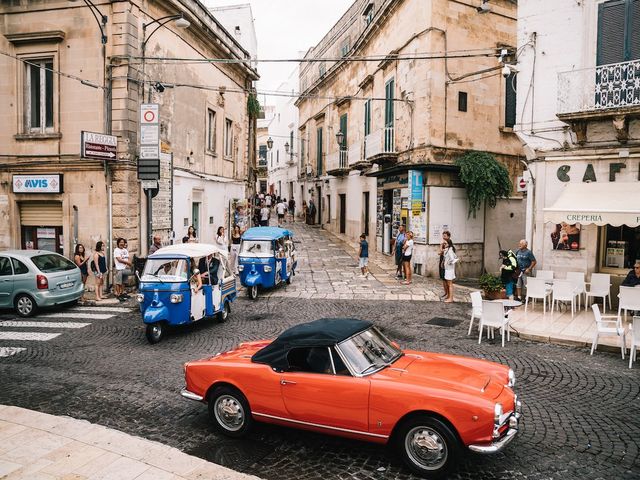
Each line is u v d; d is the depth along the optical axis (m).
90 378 8.06
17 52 15.75
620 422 6.27
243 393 5.84
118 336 10.70
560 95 12.70
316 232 30.94
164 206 16.80
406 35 19.09
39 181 15.52
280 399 5.61
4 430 6.03
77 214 15.48
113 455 5.38
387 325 11.40
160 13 16.55
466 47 18.22
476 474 5.02
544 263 13.50
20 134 15.84
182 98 18.11
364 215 25.38
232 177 23.91
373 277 17.75
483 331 10.89
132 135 15.30
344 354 5.47
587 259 12.86
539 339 10.20
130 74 15.06
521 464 5.22
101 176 15.23
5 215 16.14
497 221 19.38
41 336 10.68
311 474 5.10
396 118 20.25
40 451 5.48
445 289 14.10
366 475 5.05
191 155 18.92
